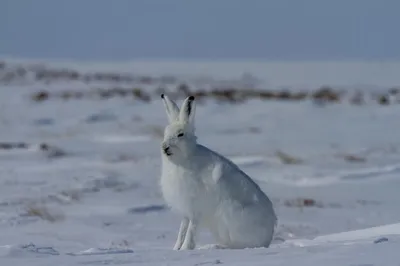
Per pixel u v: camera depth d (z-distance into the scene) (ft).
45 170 115.85
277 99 285.23
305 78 468.75
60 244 61.82
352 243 46.96
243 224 50.49
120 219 78.07
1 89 314.35
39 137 166.91
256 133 178.29
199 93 299.79
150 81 417.90
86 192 96.84
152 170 117.60
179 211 51.34
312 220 77.71
